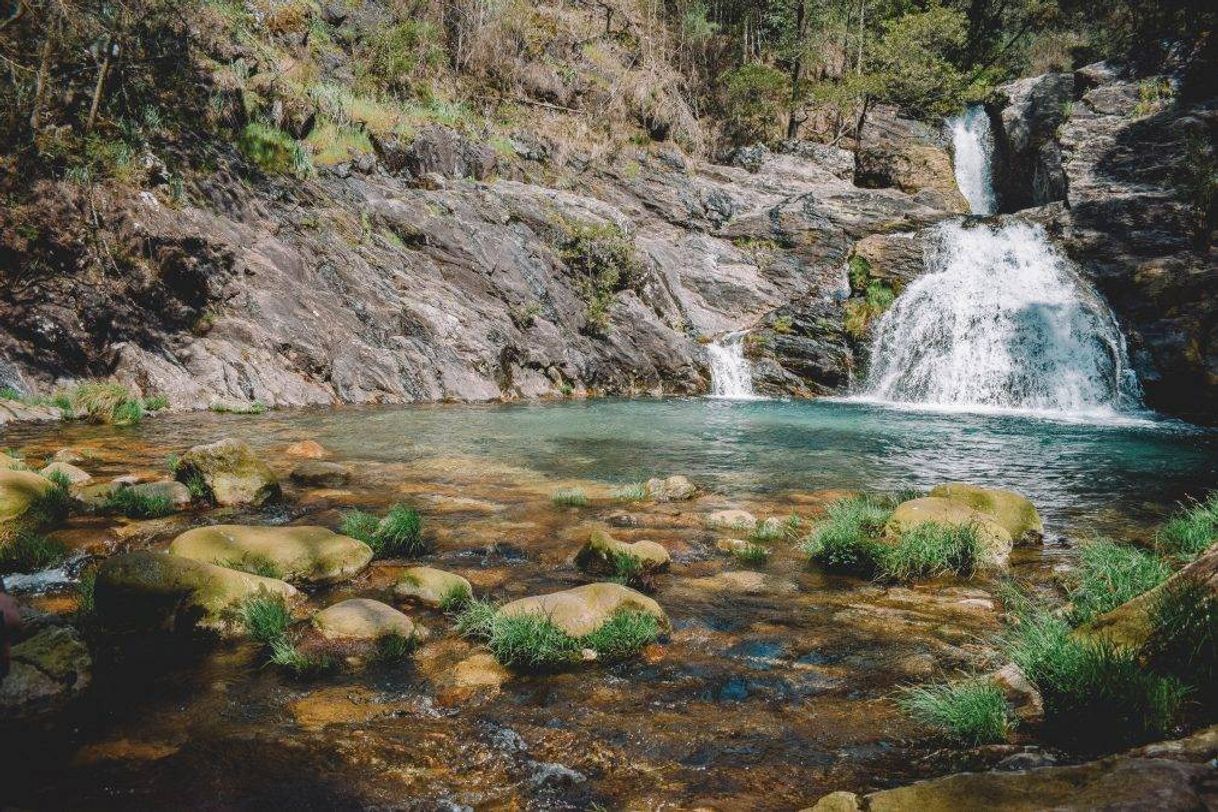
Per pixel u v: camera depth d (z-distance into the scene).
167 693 3.48
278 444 10.42
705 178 30.12
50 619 3.40
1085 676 3.04
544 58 29.97
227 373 14.83
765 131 34.38
